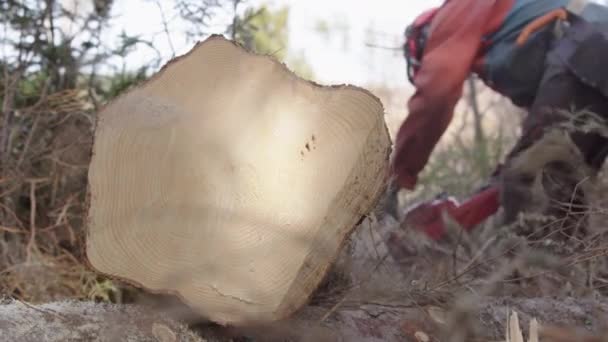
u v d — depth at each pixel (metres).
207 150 1.23
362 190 1.24
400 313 1.45
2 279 1.84
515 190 2.02
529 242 1.62
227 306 1.20
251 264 1.20
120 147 1.20
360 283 1.40
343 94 1.28
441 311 1.43
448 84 2.34
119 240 1.20
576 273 1.67
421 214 2.15
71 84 2.34
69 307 1.26
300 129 1.26
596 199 1.83
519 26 2.32
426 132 2.38
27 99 2.29
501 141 3.21
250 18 2.30
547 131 2.05
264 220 1.21
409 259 1.85
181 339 1.22
